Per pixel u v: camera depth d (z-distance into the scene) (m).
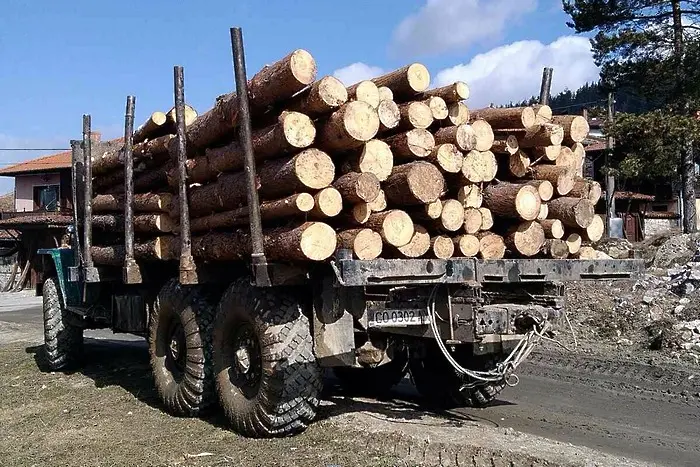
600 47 23.00
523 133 6.06
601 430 6.35
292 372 5.64
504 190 5.89
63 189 34.69
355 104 5.14
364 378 7.74
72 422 6.95
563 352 10.34
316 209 5.20
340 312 5.53
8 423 7.08
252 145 5.56
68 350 10.00
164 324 7.31
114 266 8.77
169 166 7.25
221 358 6.35
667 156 21.34
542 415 6.86
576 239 6.37
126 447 5.91
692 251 17.42
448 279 5.34
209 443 5.88
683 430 6.38
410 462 5.16
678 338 10.67
